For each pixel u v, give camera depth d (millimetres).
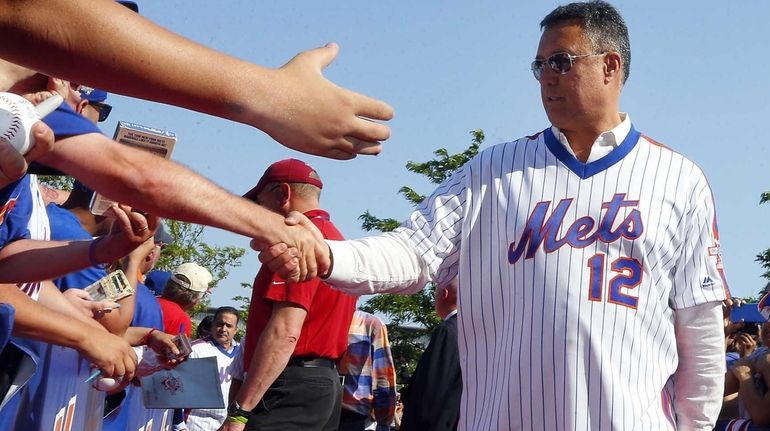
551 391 2713
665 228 2826
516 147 3004
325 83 1399
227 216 2076
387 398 6191
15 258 2748
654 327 2793
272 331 4301
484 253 2922
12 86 2123
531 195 2889
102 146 1984
